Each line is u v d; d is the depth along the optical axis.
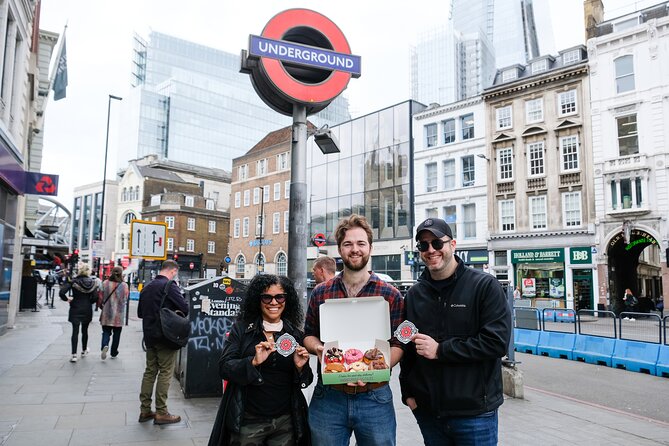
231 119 125.00
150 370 5.52
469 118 30.94
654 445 5.27
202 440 4.87
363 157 36.84
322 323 2.89
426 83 157.50
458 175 30.94
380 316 2.89
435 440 2.96
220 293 6.84
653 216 23.66
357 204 36.84
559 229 26.50
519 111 28.61
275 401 2.98
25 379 7.50
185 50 130.62
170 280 5.61
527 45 176.88
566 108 27.05
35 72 17.11
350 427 2.95
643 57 24.55
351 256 3.06
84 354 9.78
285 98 6.92
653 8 25.36
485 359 2.72
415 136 33.31
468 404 2.74
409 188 33.16
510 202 28.66
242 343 3.06
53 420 5.42
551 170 27.14
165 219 58.50
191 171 72.25
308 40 7.34
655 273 40.34
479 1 183.12
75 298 9.32
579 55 28.22
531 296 27.23
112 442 4.75
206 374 6.68
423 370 2.89
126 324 17.28
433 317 2.91
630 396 8.09
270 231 45.69
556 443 5.23
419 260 30.09
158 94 116.62
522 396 7.36
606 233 24.92
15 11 12.16
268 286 3.09
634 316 11.45
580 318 12.73
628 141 24.84
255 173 48.75
